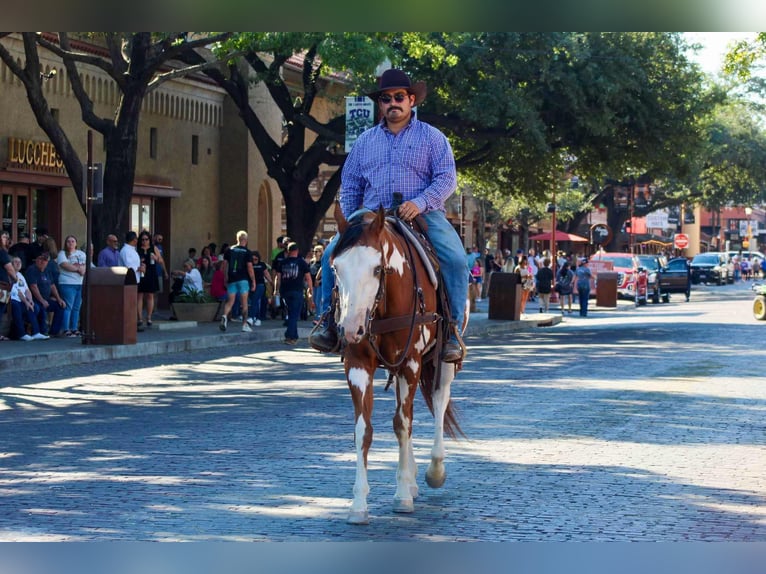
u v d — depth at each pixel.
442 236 8.30
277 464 10.02
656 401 14.66
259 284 27.80
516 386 16.39
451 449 10.85
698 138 38.00
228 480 9.29
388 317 7.54
